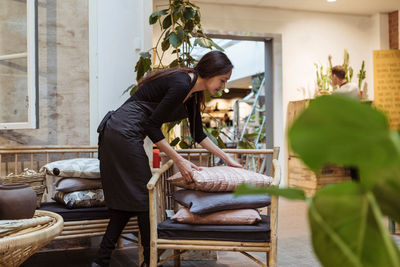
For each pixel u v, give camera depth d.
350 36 6.82
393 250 0.31
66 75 3.21
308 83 6.61
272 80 6.55
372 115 0.26
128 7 3.30
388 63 6.43
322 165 0.28
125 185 2.17
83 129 3.24
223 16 6.24
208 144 2.46
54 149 2.92
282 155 6.45
